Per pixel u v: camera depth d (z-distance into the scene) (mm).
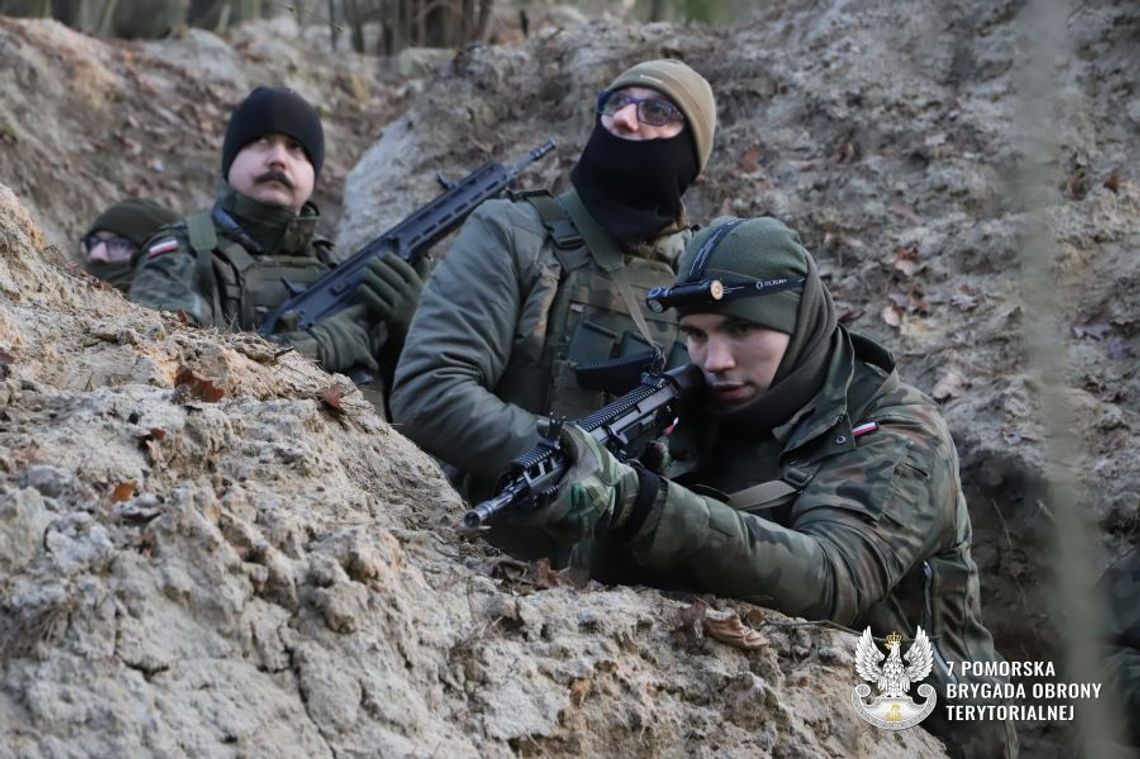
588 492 3307
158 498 2889
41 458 2938
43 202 8586
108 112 9453
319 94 10633
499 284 4547
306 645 2832
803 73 8352
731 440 3928
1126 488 5664
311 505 3242
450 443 4363
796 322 3803
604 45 9164
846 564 3617
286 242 6023
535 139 8922
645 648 3326
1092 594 2422
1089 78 7559
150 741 2551
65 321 3646
